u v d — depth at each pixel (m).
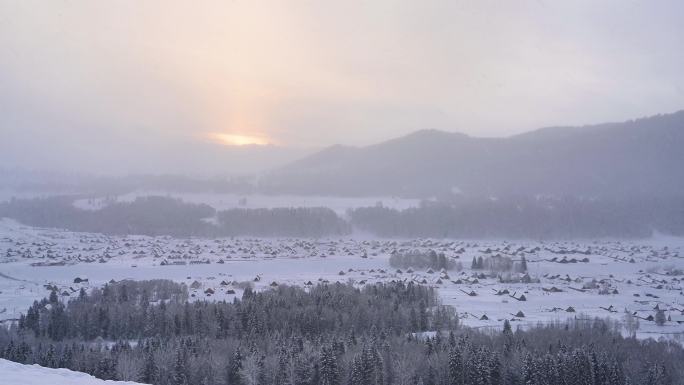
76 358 104.25
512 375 104.50
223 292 183.50
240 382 101.62
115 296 161.62
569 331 128.75
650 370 102.88
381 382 102.38
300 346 114.50
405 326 136.62
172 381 101.19
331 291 160.50
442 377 103.44
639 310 170.88
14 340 116.06
